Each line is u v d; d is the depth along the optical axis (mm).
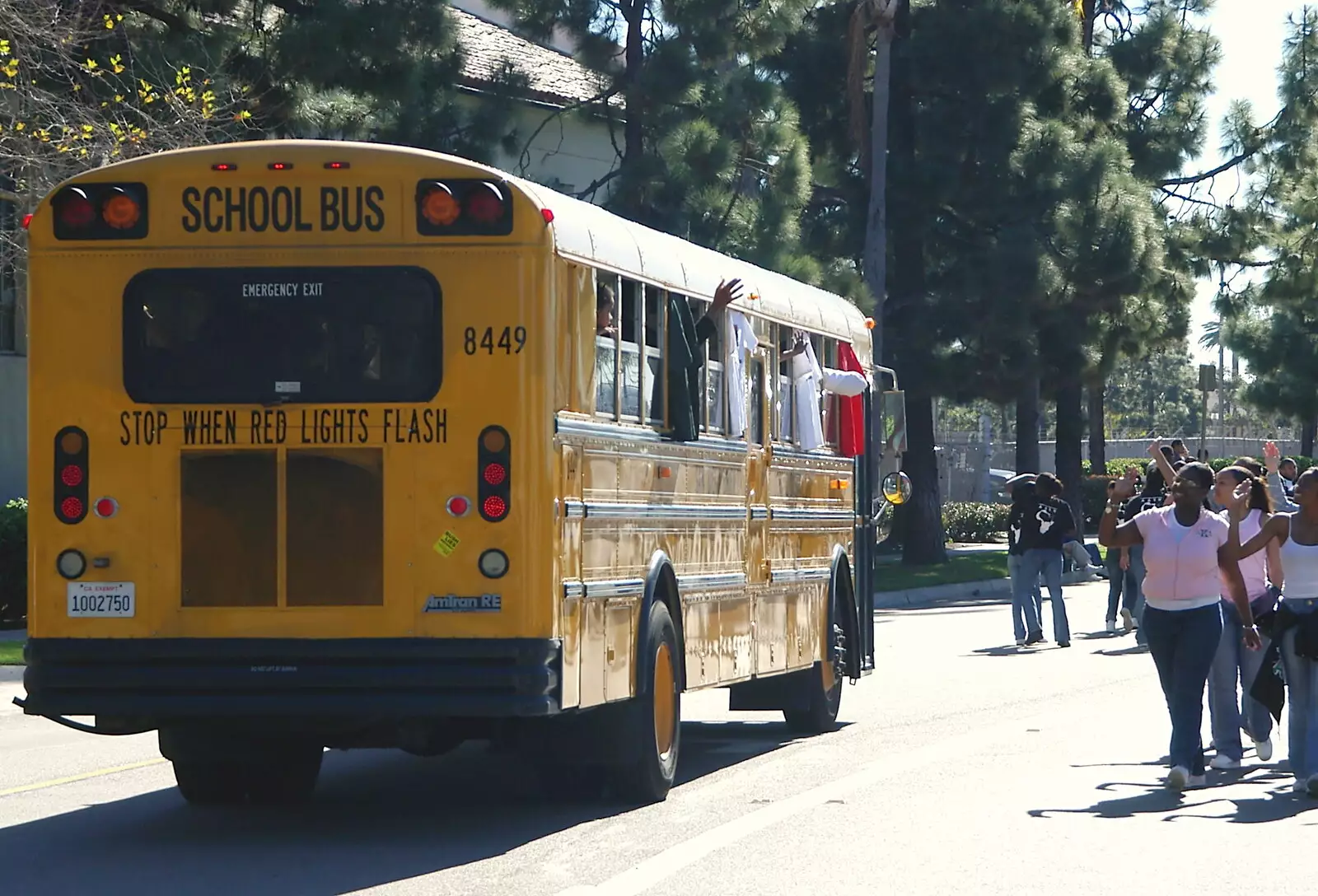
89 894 12773
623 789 16422
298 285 14586
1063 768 18469
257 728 15016
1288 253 70688
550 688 14273
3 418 39938
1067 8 56312
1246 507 17250
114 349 14703
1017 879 12969
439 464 14398
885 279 52562
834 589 22875
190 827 15742
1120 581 36500
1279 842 14367
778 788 17438
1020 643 33906
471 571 14320
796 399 21375
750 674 19469
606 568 15547
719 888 12711
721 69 48125
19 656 28062
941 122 55344
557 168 54469
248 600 14539
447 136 43188
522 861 13820
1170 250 63312
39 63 31922
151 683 14484
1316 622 16500
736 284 18484
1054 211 54875
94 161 31516
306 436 14516
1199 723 17078
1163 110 67562
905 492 24828
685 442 17531
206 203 14672
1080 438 65688
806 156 47094
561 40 59469
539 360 14375
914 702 24797
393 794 17656
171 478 14625
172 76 34281
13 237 32844
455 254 14445
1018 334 54781
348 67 38812
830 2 57250
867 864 13531
